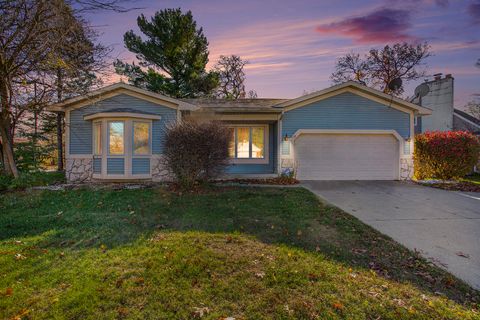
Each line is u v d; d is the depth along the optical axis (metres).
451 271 3.61
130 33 20.84
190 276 3.24
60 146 14.33
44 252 3.86
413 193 8.75
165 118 10.56
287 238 4.56
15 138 11.66
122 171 9.91
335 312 2.68
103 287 2.97
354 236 4.77
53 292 2.89
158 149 10.52
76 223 5.23
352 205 7.07
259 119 11.26
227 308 2.70
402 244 4.50
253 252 3.95
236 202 7.00
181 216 5.71
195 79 22.66
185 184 8.63
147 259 3.64
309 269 3.46
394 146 11.56
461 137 11.63
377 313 2.67
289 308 2.71
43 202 7.03
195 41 21.89
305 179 11.33
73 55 7.79
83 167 10.40
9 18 7.10
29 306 2.66
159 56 21.11
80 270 3.34
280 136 11.17
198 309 2.66
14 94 7.95
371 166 11.49
